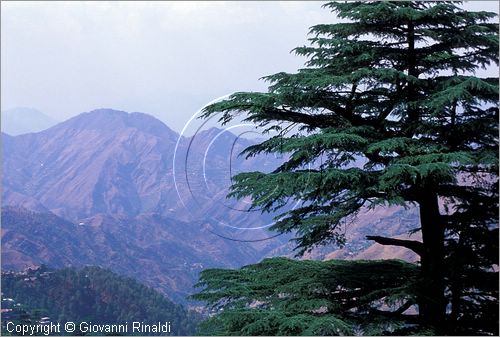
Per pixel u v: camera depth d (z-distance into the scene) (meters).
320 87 9.45
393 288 9.72
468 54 10.45
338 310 9.88
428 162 8.73
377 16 10.02
